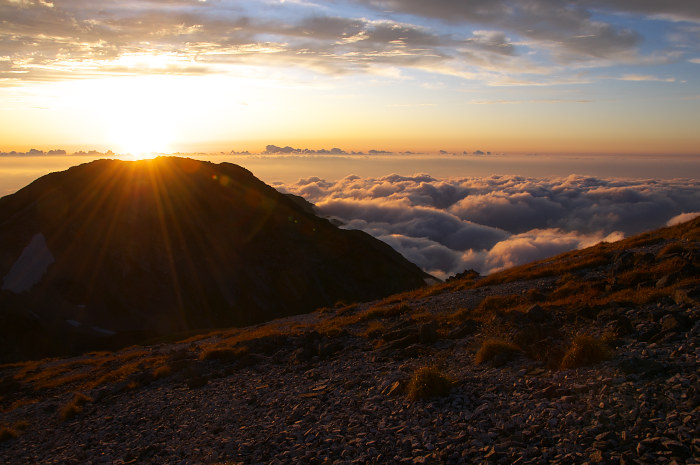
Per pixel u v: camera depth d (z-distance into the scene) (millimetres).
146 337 87188
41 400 21875
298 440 9477
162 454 10680
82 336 87875
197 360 20359
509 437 7574
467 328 15734
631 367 8852
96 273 106062
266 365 17578
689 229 26750
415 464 7449
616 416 7391
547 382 9359
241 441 10266
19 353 77375
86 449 12555
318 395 12211
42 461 12391
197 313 109812
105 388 19906
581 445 6867
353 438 8922
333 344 17578
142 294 107625
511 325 14609
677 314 10883
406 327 17359
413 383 10258
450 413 9000
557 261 30484
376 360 14680
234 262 126125
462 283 31094
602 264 24484
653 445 6375
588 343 9984
